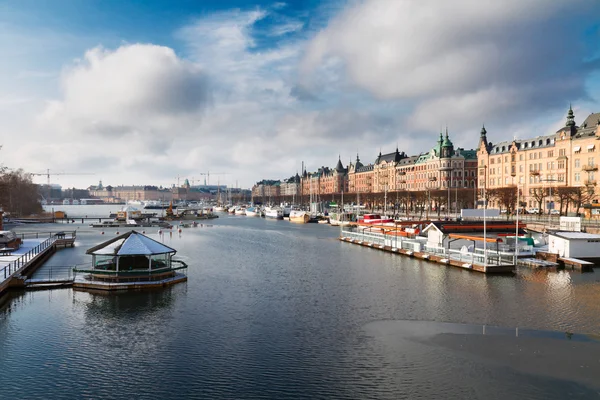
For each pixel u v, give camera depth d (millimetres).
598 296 45594
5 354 30812
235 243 98250
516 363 29312
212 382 26781
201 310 41219
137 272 49781
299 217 182000
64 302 43406
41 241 87500
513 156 169125
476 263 60219
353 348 31859
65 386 26328
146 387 26234
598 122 134625
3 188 141125
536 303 43094
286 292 48281
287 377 27375
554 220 107312
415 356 30422
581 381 26844
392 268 63062
